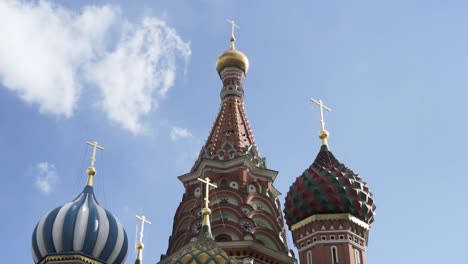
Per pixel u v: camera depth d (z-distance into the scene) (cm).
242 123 6694
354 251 5153
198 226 5706
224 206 5784
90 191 5619
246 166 6197
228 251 5453
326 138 5884
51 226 5256
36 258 5316
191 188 6241
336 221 5225
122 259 5397
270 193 6253
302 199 5350
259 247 5531
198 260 4588
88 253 5212
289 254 5806
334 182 5347
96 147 5994
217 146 6419
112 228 5369
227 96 6912
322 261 5066
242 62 7138
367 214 5369
